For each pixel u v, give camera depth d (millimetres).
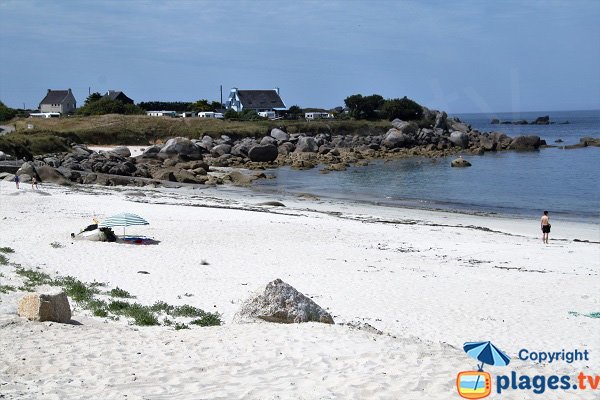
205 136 86188
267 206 40281
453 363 9180
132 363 9359
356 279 19531
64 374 8812
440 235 29719
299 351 9789
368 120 112812
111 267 19922
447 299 17406
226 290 17453
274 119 114938
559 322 15367
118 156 65125
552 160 78812
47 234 25156
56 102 124312
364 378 8320
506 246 27234
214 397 7660
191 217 31547
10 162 52406
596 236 32469
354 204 43906
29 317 11883
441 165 73312
